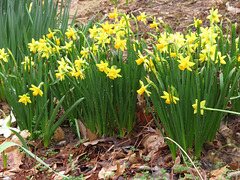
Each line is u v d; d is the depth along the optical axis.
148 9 3.03
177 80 1.19
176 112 1.19
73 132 1.49
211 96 1.20
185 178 1.16
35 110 1.43
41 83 1.31
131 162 1.28
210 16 1.30
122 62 1.33
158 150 1.30
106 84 1.32
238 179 1.15
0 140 1.46
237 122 1.38
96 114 1.37
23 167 1.34
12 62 1.60
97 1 3.61
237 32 2.12
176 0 3.13
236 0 2.74
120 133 1.41
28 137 1.42
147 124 1.40
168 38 1.22
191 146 1.25
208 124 1.22
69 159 1.31
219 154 1.26
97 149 1.39
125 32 1.33
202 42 1.23
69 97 1.43
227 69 1.21
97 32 1.38
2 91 1.68
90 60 1.40
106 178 1.22
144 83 1.26
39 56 1.38
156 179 1.19
